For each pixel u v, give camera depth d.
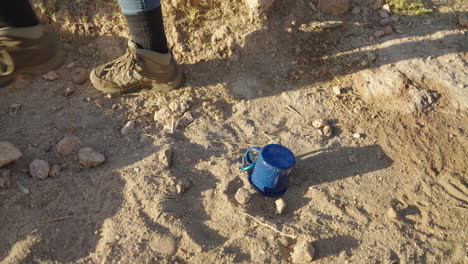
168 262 0.75
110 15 1.19
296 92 1.10
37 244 0.77
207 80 1.12
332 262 0.77
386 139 0.99
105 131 0.98
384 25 1.25
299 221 0.83
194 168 0.91
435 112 1.05
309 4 1.25
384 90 1.09
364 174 0.92
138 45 1.00
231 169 0.91
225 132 1.00
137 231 0.79
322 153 0.96
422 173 0.92
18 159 0.89
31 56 0.88
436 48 1.18
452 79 1.11
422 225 0.83
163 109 1.03
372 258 0.77
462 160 0.95
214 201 0.85
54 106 1.03
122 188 0.86
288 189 0.89
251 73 1.13
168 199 0.84
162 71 1.03
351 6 1.28
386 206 0.86
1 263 0.74
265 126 1.02
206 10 1.22
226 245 0.78
